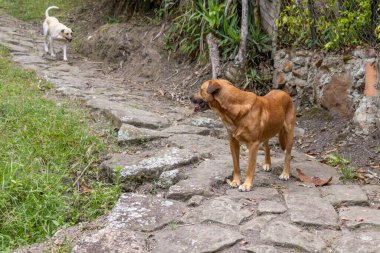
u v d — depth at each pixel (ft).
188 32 30.50
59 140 18.37
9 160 16.70
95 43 36.65
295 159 18.48
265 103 15.26
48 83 26.66
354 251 11.56
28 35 40.60
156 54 32.30
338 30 21.01
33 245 12.88
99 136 19.60
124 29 35.94
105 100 23.89
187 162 17.10
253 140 14.96
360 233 12.59
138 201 14.28
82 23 42.37
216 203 13.94
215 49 26.68
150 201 14.30
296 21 22.84
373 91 19.61
